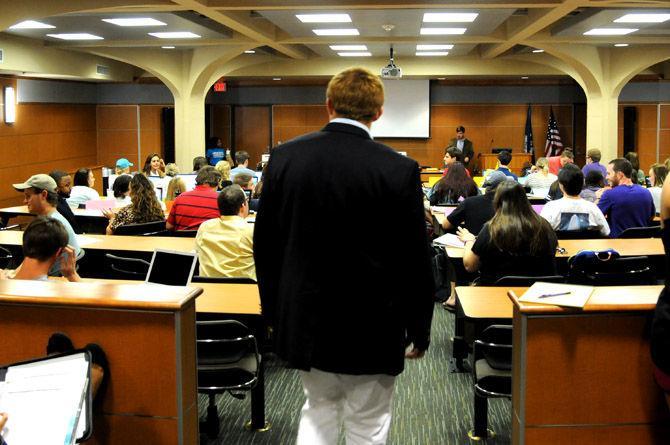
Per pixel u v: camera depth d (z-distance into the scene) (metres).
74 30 10.36
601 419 2.56
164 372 2.50
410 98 17.42
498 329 3.40
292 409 4.25
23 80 13.68
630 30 10.54
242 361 3.58
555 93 17.52
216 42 11.60
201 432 3.86
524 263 4.07
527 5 7.89
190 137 14.09
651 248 5.25
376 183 2.08
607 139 13.92
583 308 2.48
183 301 2.48
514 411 2.65
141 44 11.84
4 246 5.73
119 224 6.36
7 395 2.19
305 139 2.17
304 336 2.12
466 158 15.88
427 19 9.43
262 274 2.25
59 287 2.67
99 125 17.33
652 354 2.31
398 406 4.33
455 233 6.12
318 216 2.11
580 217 5.60
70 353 2.32
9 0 7.84
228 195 4.46
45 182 4.58
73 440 2.11
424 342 2.21
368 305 2.12
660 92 16.89
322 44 12.50
